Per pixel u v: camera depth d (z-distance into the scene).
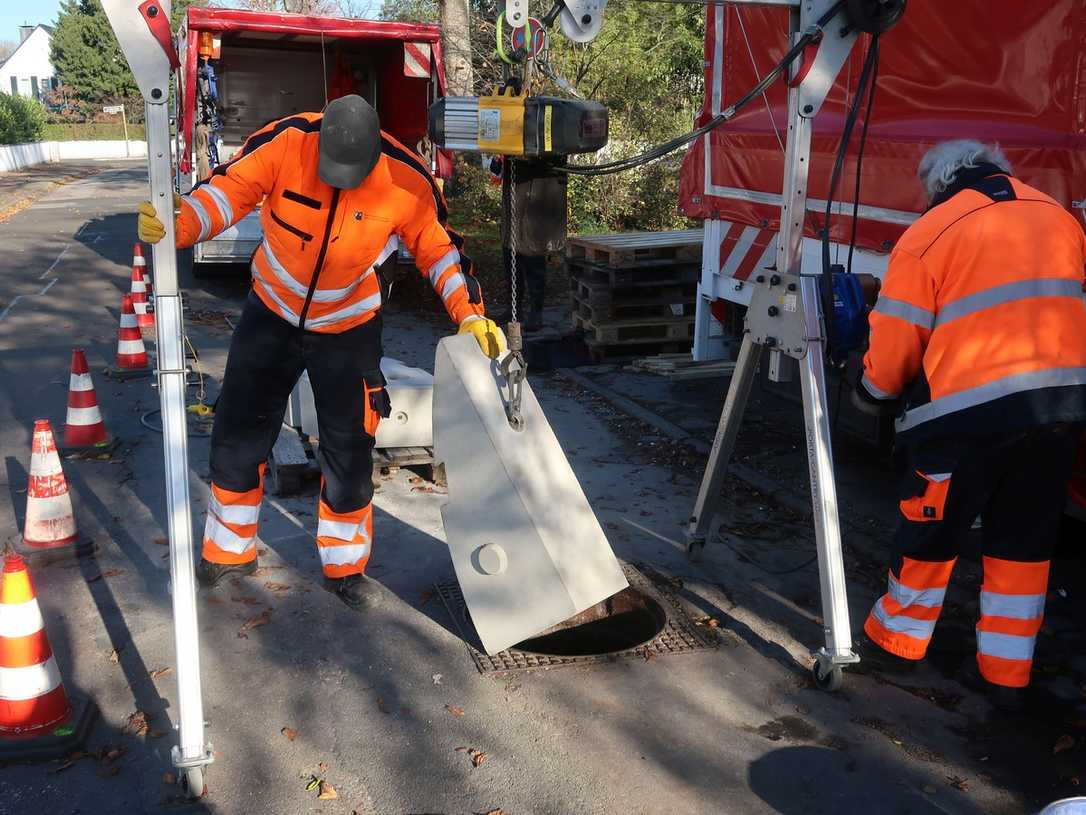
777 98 6.02
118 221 19.28
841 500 5.42
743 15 6.30
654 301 8.34
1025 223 3.24
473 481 3.70
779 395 5.31
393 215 3.76
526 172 5.93
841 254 5.45
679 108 16.14
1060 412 3.22
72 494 5.25
